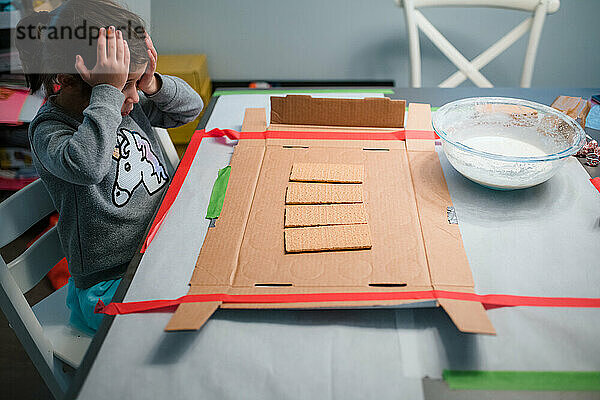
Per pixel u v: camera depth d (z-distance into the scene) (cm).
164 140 127
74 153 86
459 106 102
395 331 66
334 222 82
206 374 61
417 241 78
